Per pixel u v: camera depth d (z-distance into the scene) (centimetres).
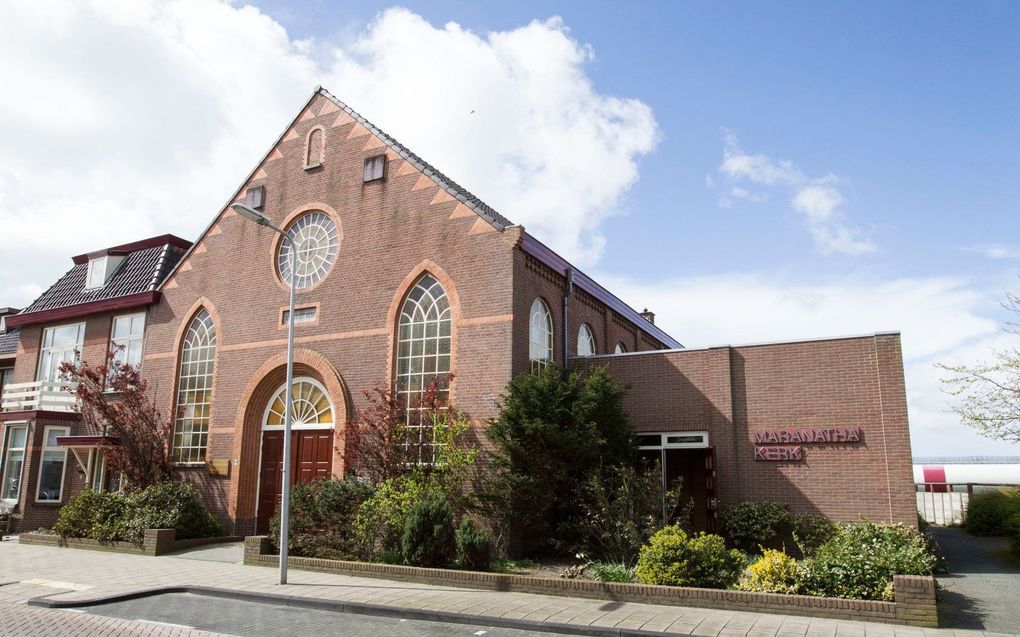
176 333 2167
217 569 1455
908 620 959
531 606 1094
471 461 1538
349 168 1959
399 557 1402
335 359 1856
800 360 1647
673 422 1742
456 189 1944
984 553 1612
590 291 2103
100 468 2234
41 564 1528
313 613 1100
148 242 2492
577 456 1462
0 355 2834
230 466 1948
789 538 1545
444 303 1744
